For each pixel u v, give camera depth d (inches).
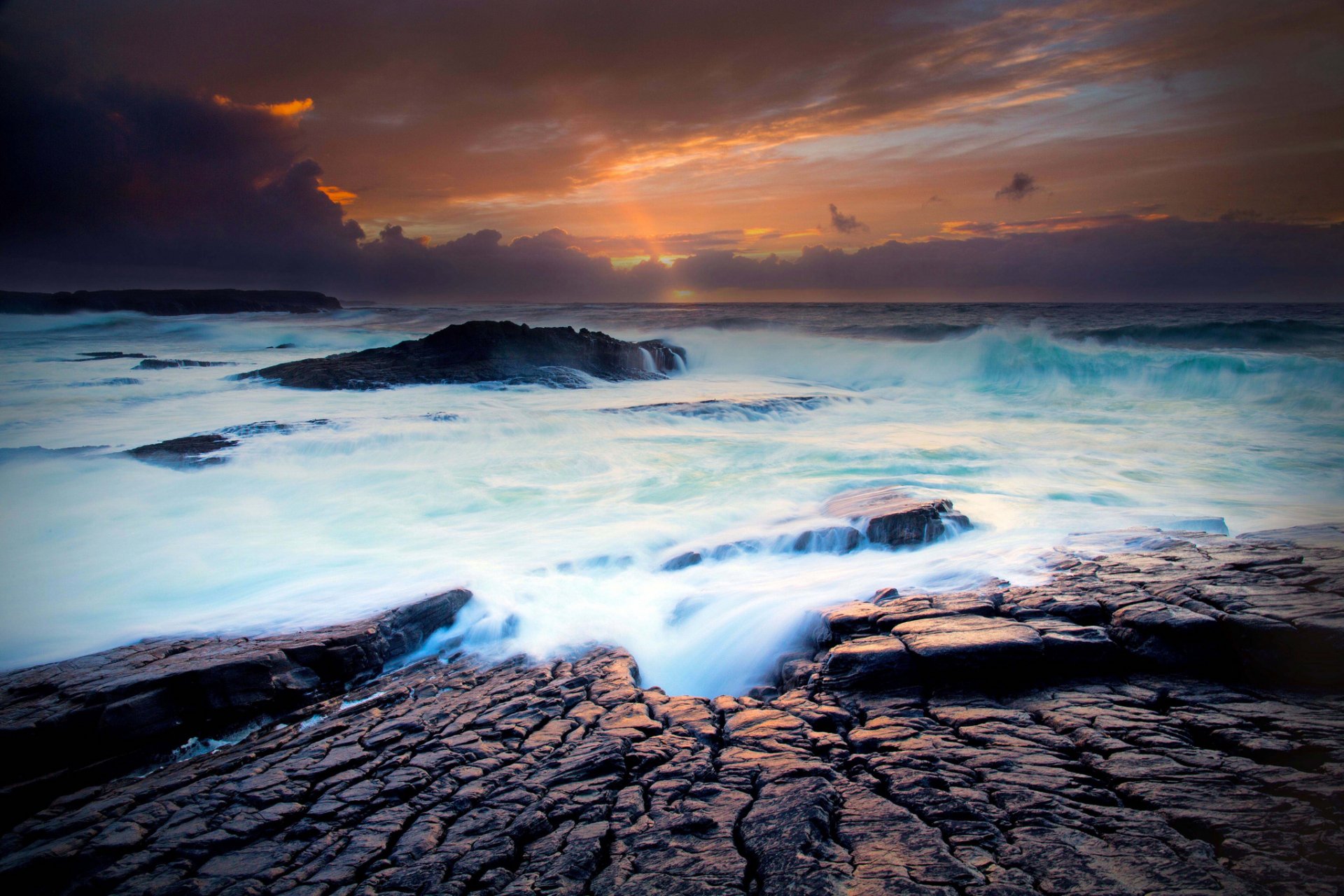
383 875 141.3
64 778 197.5
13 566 344.5
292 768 188.1
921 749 174.1
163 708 216.1
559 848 144.9
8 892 147.4
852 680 215.2
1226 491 451.8
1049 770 159.3
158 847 156.4
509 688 233.6
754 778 165.8
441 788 173.9
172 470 495.5
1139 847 129.6
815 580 311.1
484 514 423.5
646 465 533.0
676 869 133.6
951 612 244.1
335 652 250.5
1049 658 209.3
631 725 199.2
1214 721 174.7
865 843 136.7
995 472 504.7
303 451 549.0
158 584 324.8
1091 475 494.3
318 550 367.9
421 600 286.8
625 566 346.9
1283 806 138.0
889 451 563.2
